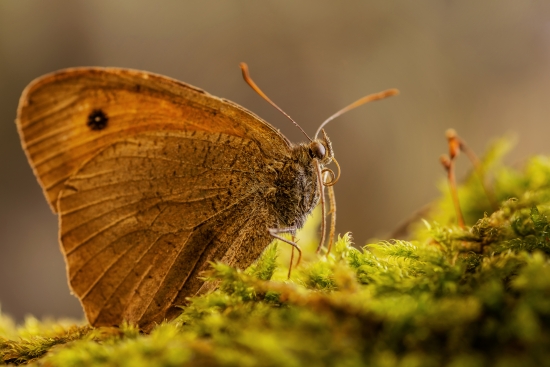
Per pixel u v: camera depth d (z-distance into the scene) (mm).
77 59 371
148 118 176
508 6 343
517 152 338
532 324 157
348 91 370
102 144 175
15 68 354
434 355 158
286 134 369
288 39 378
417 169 358
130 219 176
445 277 164
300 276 175
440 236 171
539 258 162
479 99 351
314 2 376
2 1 348
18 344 172
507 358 156
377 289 164
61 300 346
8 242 342
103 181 175
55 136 174
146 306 176
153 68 385
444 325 159
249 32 382
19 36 356
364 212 357
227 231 179
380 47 370
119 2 375
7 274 338
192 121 177
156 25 384
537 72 338
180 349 160
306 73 374
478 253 169
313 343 159
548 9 333
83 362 162
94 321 175
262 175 180
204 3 385
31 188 354
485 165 197
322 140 186
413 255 171
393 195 358
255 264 180
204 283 177
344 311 160
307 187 182
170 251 177
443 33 360
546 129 335
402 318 159
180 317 173
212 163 178
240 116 178
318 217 204
